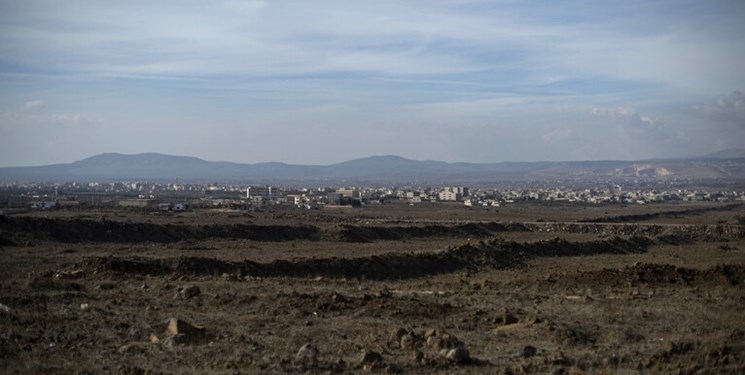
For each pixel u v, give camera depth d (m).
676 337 24.67
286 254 66.38
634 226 117.19
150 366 19.64
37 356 20.31
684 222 141.75
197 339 23.22
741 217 152.50
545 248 80.38
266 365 19.80
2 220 73.06
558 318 28.84
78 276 41.78
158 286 37.12
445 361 20.55
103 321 26.00
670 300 35.09
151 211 128.50
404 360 20.80
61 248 66.62
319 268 54.78
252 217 118.00
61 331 24.03
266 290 36.12
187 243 80.06
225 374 18.75
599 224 120.69
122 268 45.22
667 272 46.75
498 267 67.62
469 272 62.38
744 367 19.48
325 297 32.38
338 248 77.94
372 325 27.03
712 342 22.62
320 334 24.97
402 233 100.56
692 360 20.62
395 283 48.97
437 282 51.06
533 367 19.84
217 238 85.62
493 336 25.50
